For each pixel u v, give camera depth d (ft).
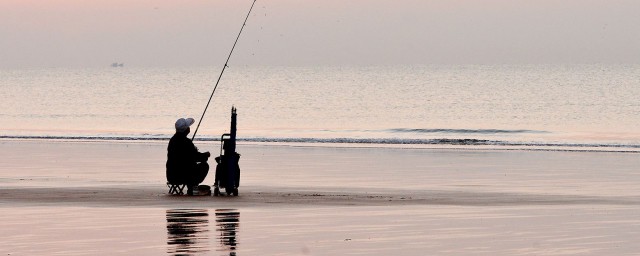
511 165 256.32
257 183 201.77
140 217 139.85
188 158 168.96
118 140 381.19
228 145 169.48
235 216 141.59
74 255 109.19
